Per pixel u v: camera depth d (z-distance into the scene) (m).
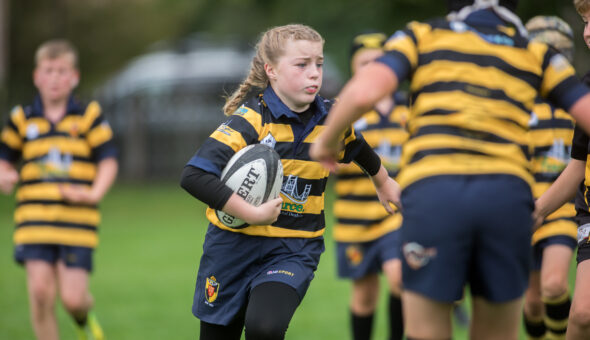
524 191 10.74
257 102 13.66
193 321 24.56
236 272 13.58
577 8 13.26
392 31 52.56
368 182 20.52
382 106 21.34
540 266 18.02
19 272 34.25
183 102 76.56
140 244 41.84
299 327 23.64
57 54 20.20
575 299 13.34
